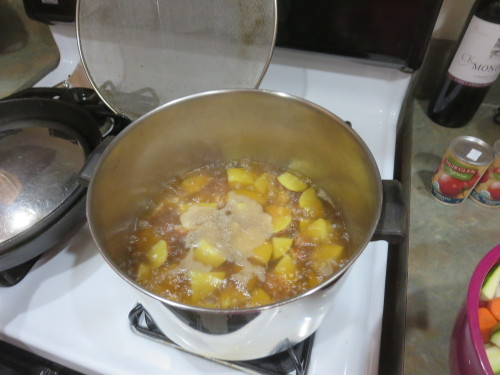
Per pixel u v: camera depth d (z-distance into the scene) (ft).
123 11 2.24
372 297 1.77
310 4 2.10
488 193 1.94
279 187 2.23
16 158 1.95
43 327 1.70
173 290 1.75
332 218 2.07
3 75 3.01
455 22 2.30
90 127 2.09
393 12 2.02
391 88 2.52
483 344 1.26
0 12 3.17
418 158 2.22
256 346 1.39
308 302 1.21
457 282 1.72
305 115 1.86
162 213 2.12
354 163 1.77
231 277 1.77
